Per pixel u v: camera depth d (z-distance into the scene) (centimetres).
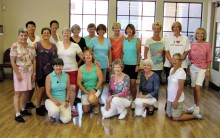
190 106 508
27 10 745
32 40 454
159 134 365
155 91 445
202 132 375
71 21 761
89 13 756
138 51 472
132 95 488
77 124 397
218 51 662
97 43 478
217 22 670
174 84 416
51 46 430
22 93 454
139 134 363
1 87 635
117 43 489
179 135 363
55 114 396
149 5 748
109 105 426
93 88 448
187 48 455
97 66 451
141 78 459
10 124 390
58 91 411
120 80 436
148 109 450
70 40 479
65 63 438
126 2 747
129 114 450
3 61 748
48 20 747
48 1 741
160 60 479
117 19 754
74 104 496
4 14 746
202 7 739
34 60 414
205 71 442
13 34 754
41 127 382
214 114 459
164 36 753
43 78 425
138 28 758
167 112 436
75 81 451
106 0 747
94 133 363
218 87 646
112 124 400
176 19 751
